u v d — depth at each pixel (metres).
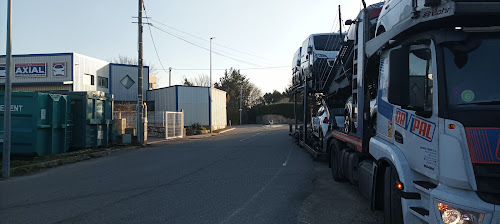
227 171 10.69
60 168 11.60
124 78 36.91
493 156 3.26
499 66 3.62
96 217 5.93
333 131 9.78
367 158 6.96
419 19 3.95
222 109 42.84
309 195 7.56
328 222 5.72
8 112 9.95
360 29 6.84
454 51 3.70
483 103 3.50
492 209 3.07
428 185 3.84
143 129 19.11
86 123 14.92
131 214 6.11
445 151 3.47
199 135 29.62
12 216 6.00
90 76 33.50
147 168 11.45
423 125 3.96
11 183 9.05
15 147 12.51
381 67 5.59
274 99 79.62
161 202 6.94
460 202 3.23
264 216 6.01
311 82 14.06
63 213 6.18
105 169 11.33
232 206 6.64
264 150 16.92
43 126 12.79
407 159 4.38
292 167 11.48
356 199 7.21
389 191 4.85
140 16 19.42
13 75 31.41
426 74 3.91
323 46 14.11
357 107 6.96
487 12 3.48
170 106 34.91
